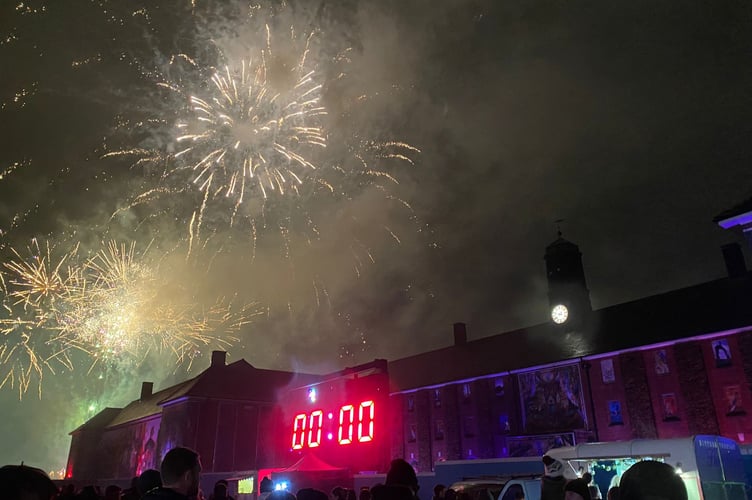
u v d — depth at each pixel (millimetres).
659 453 10992
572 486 5113
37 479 2891
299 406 27484
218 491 9023
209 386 45969
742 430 27219
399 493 4062
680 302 33719
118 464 57812
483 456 38188
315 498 5758
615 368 33125
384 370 26109
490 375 39188
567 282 40344
